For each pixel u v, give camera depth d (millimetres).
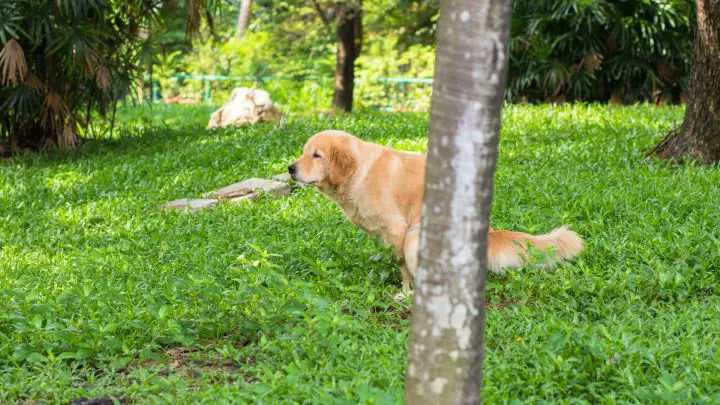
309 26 21828
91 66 11062
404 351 4359
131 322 4723
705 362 3949
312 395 3742
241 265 6133
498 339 4527
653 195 7270
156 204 8617
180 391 3969
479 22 2775
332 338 4395
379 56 23516
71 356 4391
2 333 4742
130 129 13773
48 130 11875
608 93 16375
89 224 8031
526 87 16156
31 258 6824
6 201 8867
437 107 2859
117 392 4078
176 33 25359
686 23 15312
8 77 10766
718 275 5488
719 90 8438
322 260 6230
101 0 11133
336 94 17094
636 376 3805
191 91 23828
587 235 6496
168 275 5953
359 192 5516
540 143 10344
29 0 10719
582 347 4031
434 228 2895
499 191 7887
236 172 9898
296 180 5574
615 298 5137
